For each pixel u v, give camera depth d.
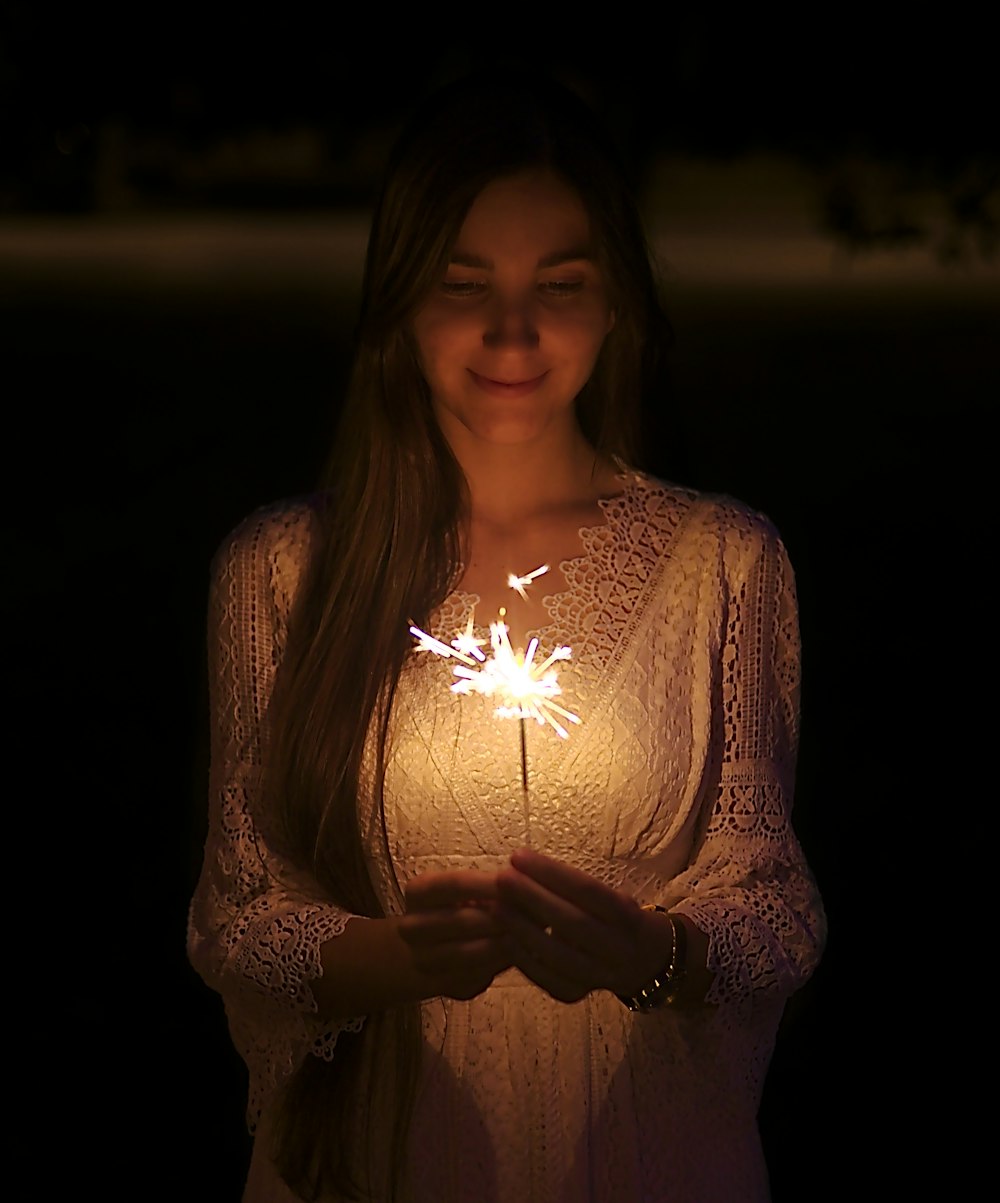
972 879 5.58
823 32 12.99
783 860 2.13
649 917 1.93
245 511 11.71
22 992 4.93
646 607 2.14
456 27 17.03
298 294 28.12
